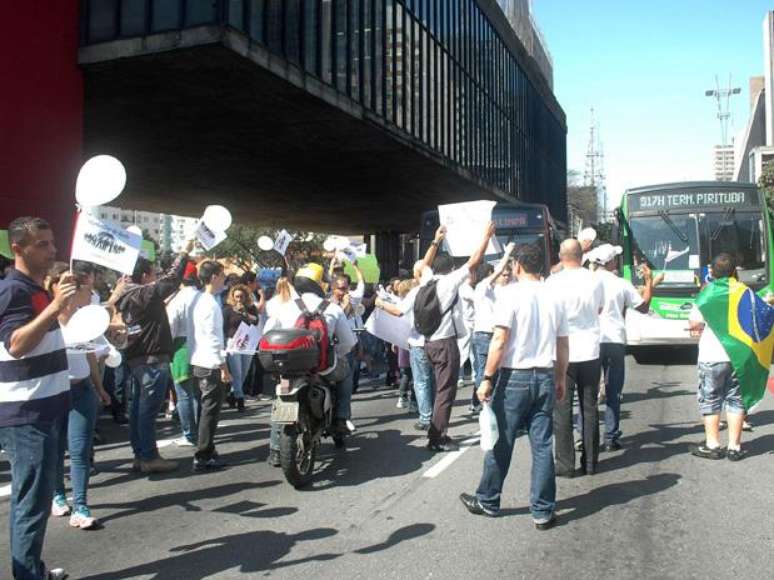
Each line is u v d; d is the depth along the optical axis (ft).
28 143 44.01
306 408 20.93
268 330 21.93
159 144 77.41
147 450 22.66
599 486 19.92
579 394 21.52
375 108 76.38
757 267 47.19
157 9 48.32
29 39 44.24
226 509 18.69
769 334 22.26
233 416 33.45
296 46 59.00
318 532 16.70
